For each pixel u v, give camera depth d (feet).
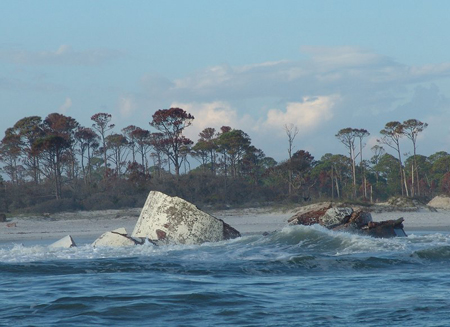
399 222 210.79
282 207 581.12
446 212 529.86
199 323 98.17
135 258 170.81
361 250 180.86
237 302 113.09
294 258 163.22
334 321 99.19
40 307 109.19
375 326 95.91
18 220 547.08
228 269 154.10
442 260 165.89
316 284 132.98
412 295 119.03
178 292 122.11
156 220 195.83
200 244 192.34
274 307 109.19
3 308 108.78
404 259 165.27
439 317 100.89
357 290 125.39
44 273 151.23
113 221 524.93
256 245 188.75
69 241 203.62
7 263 163.73
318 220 213.05
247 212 583.17
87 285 131.95
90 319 100.63
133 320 100.27
